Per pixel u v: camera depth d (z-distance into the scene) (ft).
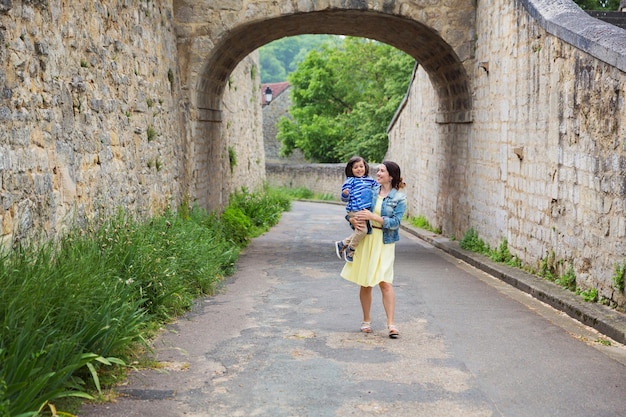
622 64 23.18
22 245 18.20
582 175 26.91
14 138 18.16
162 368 17.30
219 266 33.30
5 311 13.67
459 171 48.14
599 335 21.36
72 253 18.56
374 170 106.22
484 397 15.28
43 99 20.52
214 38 43.88
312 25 49.47
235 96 70.33
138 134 32.37
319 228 64.90
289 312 24.67
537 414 14.25
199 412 14.25
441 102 53.47
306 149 150.92
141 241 24.08
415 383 16.28
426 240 52.90
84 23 24.94
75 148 23.30
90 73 25.40
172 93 40.98
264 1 43.83
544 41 31.09
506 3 36.94
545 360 18.30
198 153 45.73
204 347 19.60
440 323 22.75
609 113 24.54
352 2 43.57
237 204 63.62
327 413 14.26
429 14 43.93
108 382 15.64
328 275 34.06
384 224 20.58
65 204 21.97
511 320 23.29
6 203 17.37
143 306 22.53
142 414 14.01
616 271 23.52
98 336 15.87
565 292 26.86
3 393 11.57
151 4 36.29
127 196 29.78
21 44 19.03
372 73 140.15
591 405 14.79
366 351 19.17
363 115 132.36
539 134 31.78
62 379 13.69
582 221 26.86
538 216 31.89
